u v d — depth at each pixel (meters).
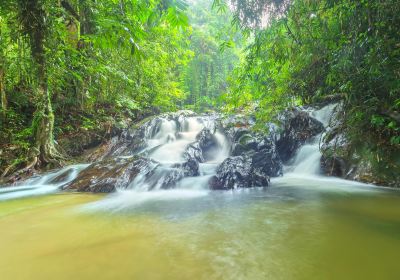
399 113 4.30
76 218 3.10
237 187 4.95
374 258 1.82
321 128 7.29
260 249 2.01
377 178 4.75
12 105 8.64
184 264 1.78
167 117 11.30
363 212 3.08
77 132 9.99
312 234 2.34
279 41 4.78
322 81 6.07
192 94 22.02
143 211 3.39
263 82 5.45
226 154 7.95
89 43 7.96
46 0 5.77
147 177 5.21
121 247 2.12
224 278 1.57
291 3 4.56
